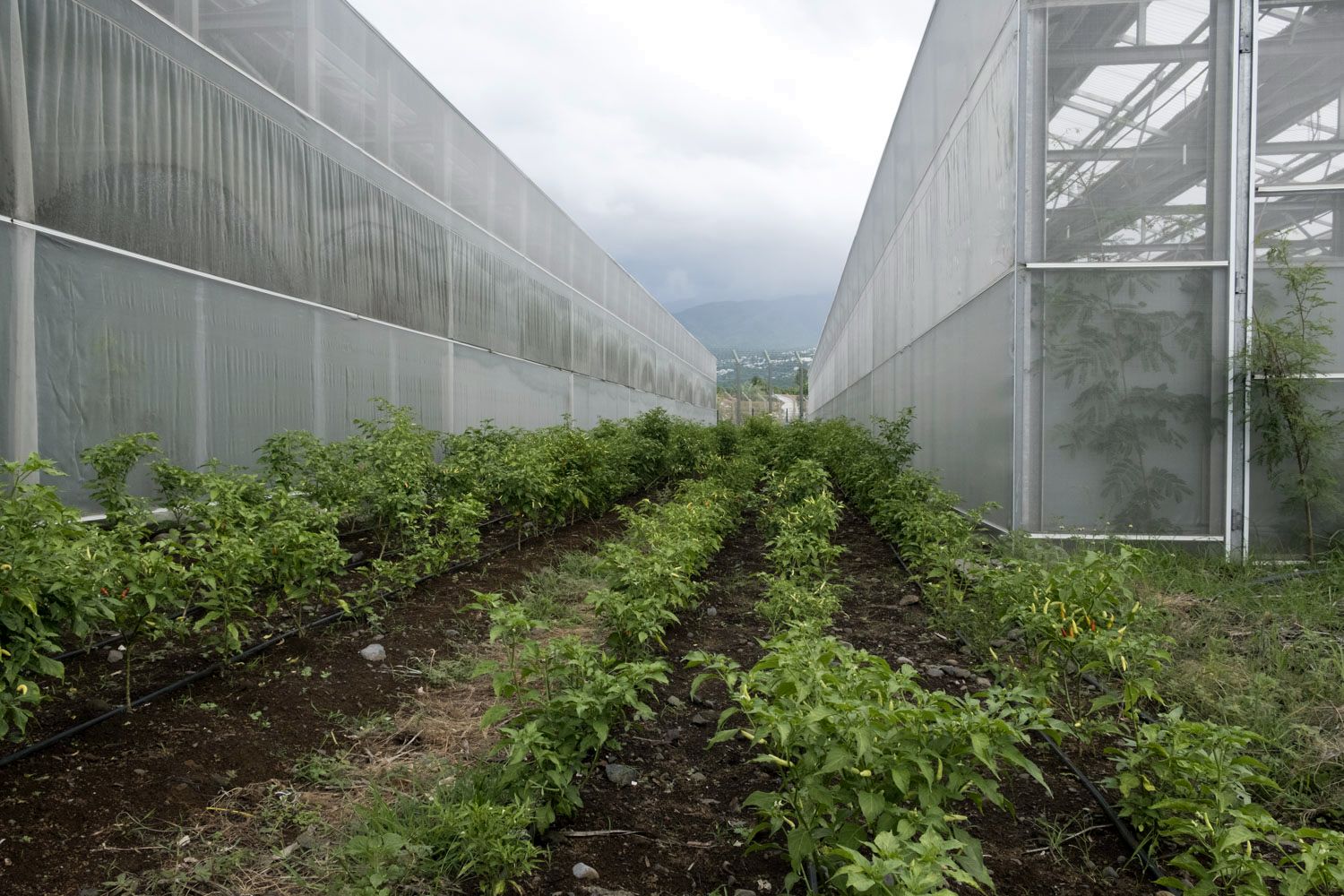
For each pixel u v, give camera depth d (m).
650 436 14.89
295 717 3.83
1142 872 2.79
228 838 2.84
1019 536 6.70
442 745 3.66
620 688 3.04
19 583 2.80
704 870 2.78
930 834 1.95
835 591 6.42
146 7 6.27
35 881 2.51
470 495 6.93
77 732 3.42
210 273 6.89
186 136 6.66
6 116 5.13
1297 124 7.21
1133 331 7.27
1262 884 2.25
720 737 2.67
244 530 4.64
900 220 14.07
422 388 10.94
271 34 7.83
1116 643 3.37
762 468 13.41
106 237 5.86
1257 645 4.79
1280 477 7.21
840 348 27.48
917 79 12.34
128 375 6.03
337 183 8.91
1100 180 7.33
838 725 2.42
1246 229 7.15
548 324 16.69
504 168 14.17
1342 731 3.64
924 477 8.88
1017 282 7.37
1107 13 7.31
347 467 6.72
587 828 3.02
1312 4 7.16
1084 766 3.54
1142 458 7.25
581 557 7.54
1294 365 6.88
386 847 2.59
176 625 3.86
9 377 5.11
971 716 2.54
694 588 6.13
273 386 7.75
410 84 10.73
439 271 11.50
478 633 5.27
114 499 5.18
